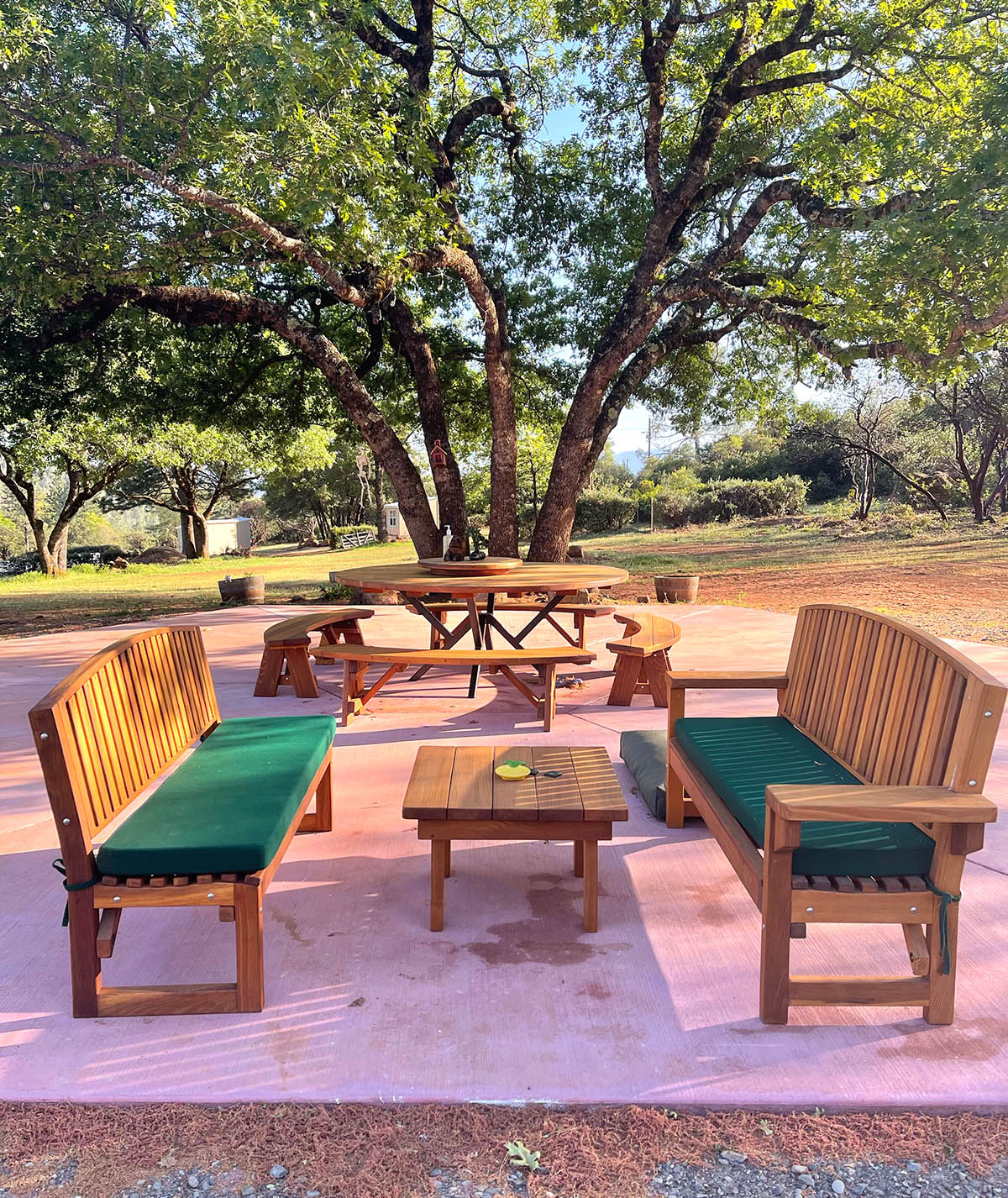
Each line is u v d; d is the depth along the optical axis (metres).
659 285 14.34
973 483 25.47
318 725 3.59
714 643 7.87
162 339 13.44
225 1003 2.36
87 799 2.35
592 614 6.82
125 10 7.50
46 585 23.27
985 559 17.08
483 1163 1.84
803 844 2.21
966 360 9.66
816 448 37.00
